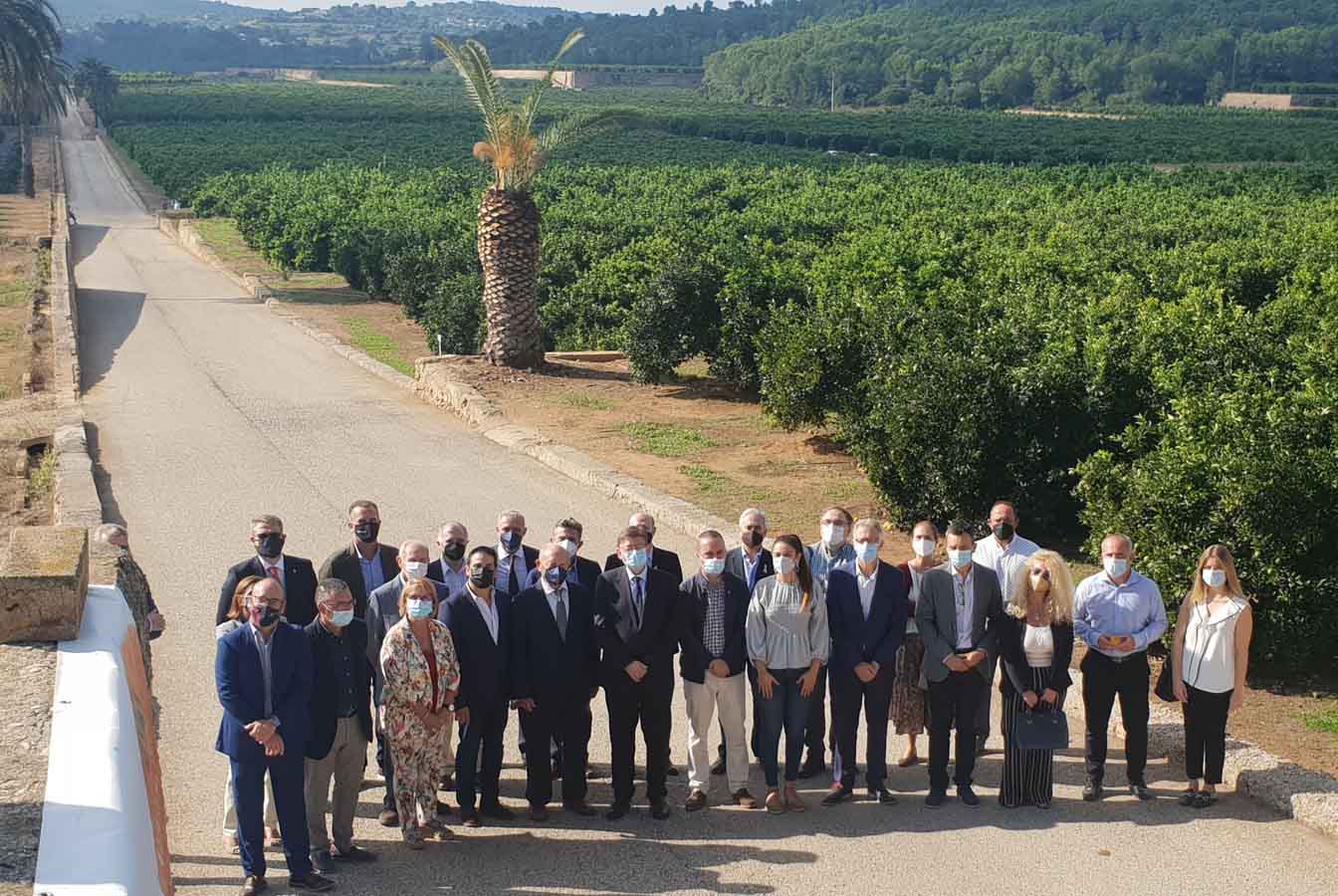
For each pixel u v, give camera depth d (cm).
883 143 12138
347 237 4316
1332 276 2261
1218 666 830
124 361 2934
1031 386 1461
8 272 4547
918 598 866
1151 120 16012
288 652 749
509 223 2484
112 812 519
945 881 757
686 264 2403
